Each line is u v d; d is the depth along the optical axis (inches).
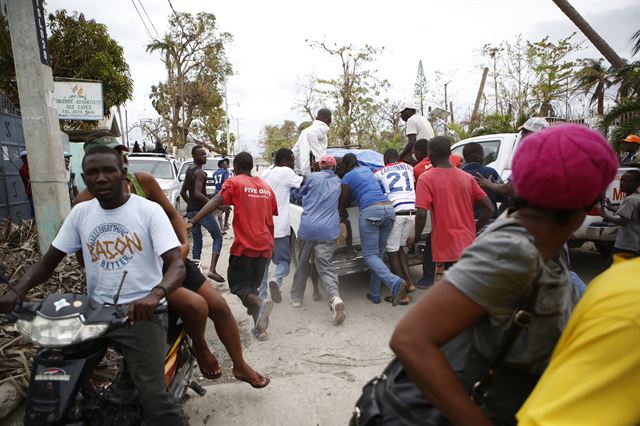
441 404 44.3
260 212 173.5
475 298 43.8
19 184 357.4
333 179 192.2
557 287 45.6
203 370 126.0
